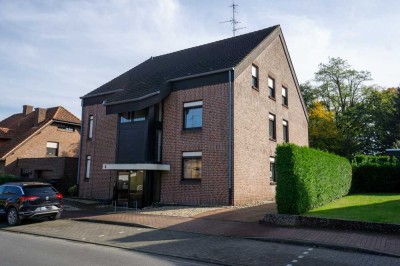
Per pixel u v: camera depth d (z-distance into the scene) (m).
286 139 24.23
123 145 19.50
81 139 24.89
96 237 10.56
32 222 13.93
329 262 7.50
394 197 16.77
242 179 17.64
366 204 14.52
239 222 12.43
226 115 17.44
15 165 29.58
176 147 18.78
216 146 17.48
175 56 25.39
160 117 19.66
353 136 40.47
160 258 7.92
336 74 43.47
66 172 26.08
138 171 18.94
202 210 15.41
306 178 13.04
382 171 21.06
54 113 33.44
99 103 24.20
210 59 20.69
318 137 38.25
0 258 7.70
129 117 20.34
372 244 8.83
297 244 9.34
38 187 14.09
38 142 31.47
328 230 10.70
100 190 22.67
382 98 42.12
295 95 26.50
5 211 13.61
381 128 40.31
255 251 8.58
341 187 18.38
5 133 32.66
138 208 17.86
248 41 22.00
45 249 8.80
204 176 17.59
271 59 22.58
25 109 38.12
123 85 23.58
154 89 19.17
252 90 19.59
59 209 14.27
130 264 7.26
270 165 21.19
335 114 43.72
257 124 19.86
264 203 18.55
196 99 18.59
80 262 7.36
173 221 12.98
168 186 18.67
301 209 12.30
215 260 7.74
